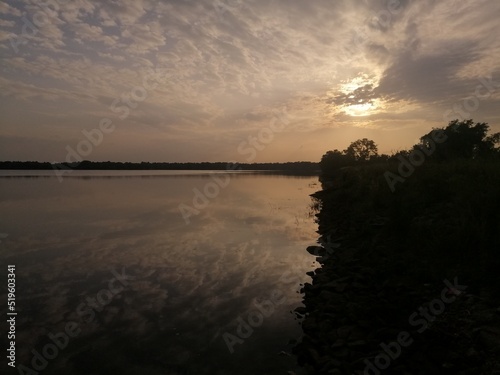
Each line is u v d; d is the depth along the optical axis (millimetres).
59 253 14141
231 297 9539
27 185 60344
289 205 30875
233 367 6238
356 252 11562
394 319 6824
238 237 17312
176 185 61688
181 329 7719
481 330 5547
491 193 9477
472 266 7484
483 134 23688
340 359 5953
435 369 5152
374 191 17672
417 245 9477
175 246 15359
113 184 64562
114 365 6336
